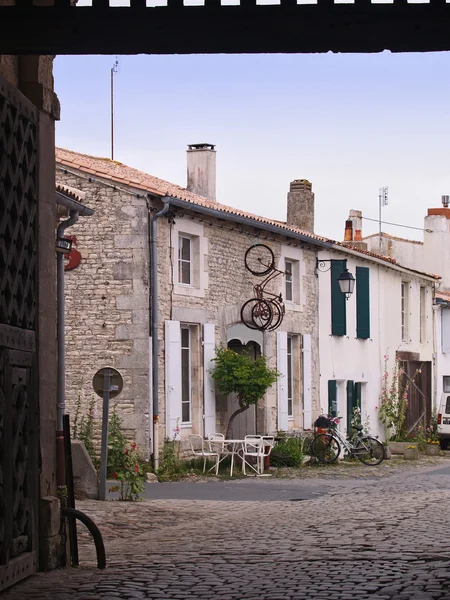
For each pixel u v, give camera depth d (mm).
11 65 9711
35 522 9516
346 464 25766
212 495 17484
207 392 22281
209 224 22531
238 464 22859
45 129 9992
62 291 15375
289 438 24938
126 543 12164
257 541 11938
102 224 20578
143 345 20312
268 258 25000
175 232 21266
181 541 12180
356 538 11922
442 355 37406
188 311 21656
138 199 20469
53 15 7328
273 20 7211
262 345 24625
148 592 8555
